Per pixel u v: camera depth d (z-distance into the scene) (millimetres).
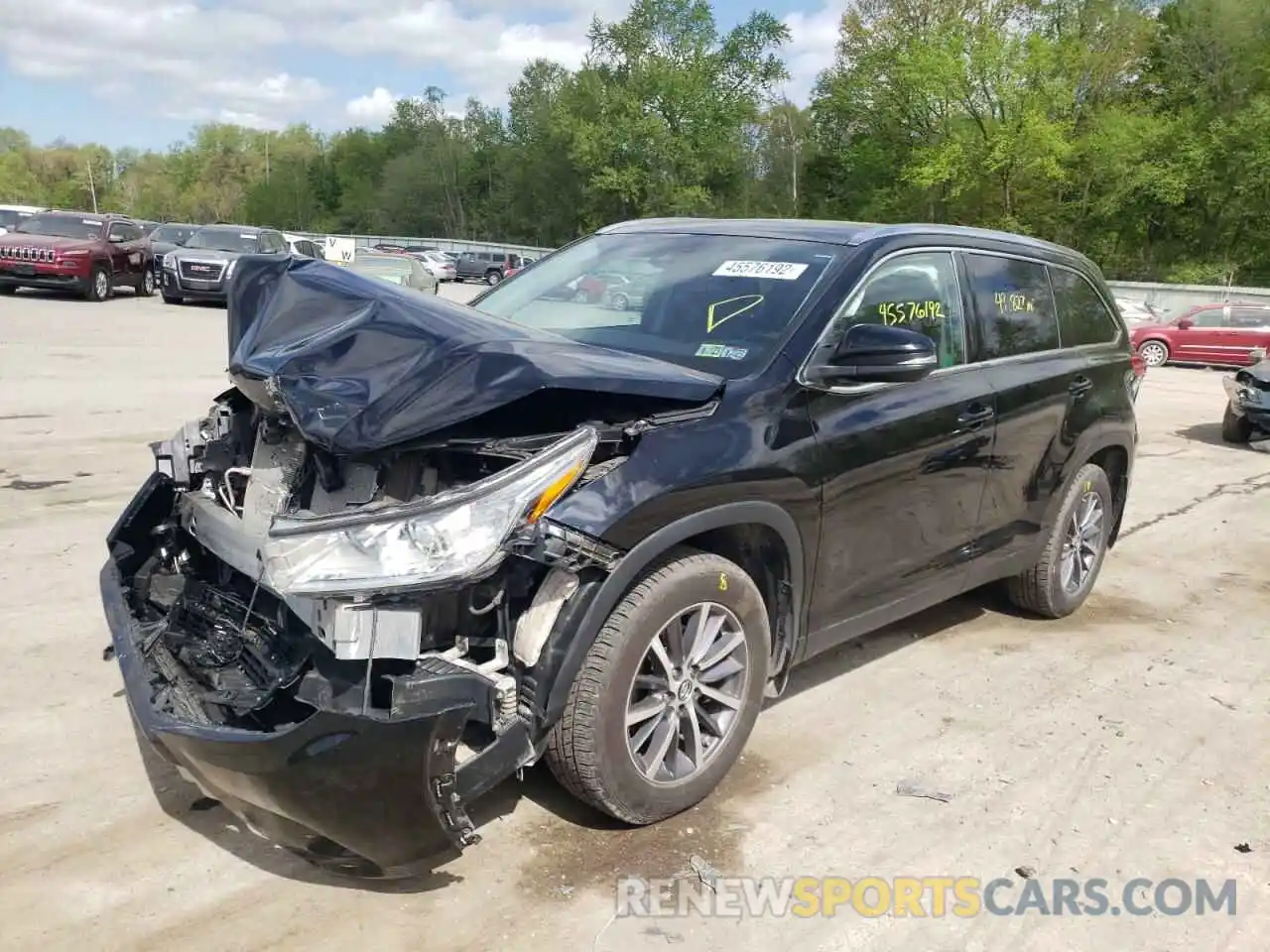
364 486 2869
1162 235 46688
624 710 3072
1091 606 5879
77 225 23453
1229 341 22812
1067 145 41344
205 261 22516
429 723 2545
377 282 3473
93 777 3502
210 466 3615
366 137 105500
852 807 3553
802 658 3805
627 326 3916
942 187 46938
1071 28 45875
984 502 4590
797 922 2936
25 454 7973
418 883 3021
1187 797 3752
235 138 124750
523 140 80625
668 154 58281
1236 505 8875
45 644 4516
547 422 2973
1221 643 5387
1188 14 46062
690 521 3102
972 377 4461
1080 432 5148
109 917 2812
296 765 2566
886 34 48281
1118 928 2992
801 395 3553
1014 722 4297
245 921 2824
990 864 3275
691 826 3371
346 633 2582
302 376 2996
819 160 61438
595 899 2979
